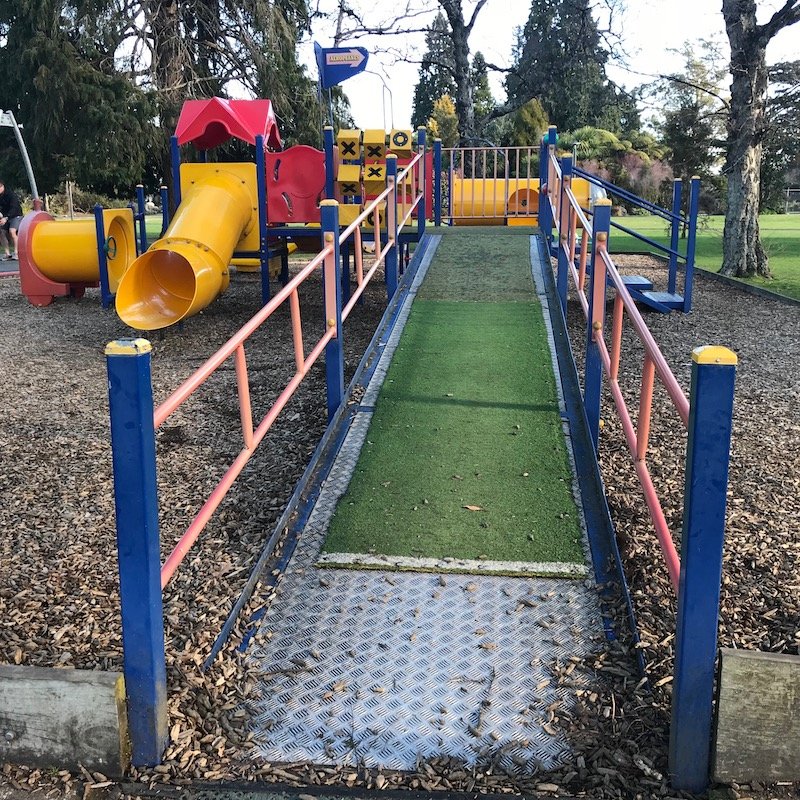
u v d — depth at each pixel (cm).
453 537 369
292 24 2161
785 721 227
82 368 793
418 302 759
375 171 1052
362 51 1233
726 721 229
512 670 286
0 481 488
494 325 687
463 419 501
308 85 2231
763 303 1151
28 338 942
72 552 393
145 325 881
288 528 382
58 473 502
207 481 481
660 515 289
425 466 440
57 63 1820
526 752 249
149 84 1977
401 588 334
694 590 226
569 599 325
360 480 426
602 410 605
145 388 227
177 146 1038
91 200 3884
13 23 1869
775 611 324
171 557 258
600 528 377
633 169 3631
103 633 321
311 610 322
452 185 1273
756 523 406
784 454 509
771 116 1445
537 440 470
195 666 290
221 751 250
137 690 240
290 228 1084
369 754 250
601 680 281
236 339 306
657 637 303
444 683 280
